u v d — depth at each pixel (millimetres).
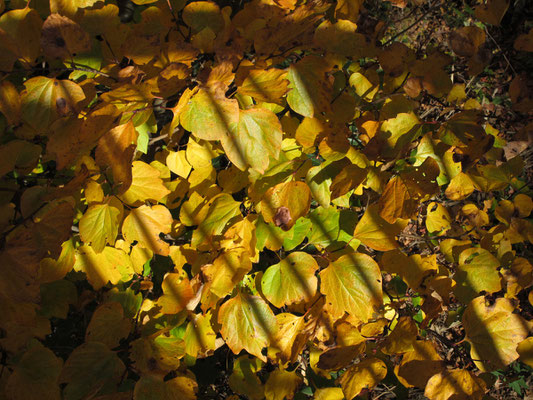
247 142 761
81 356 844
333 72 941
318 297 918
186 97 730
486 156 1021
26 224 745
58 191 758
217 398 1235
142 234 844
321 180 878
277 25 789
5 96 734
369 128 900
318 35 803
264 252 1140
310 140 864
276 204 851
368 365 911
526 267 958
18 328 812
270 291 860
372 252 1079
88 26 791
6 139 906
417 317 1078
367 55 820
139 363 877
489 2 932
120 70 761
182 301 903
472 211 1056
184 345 911
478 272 929
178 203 971
